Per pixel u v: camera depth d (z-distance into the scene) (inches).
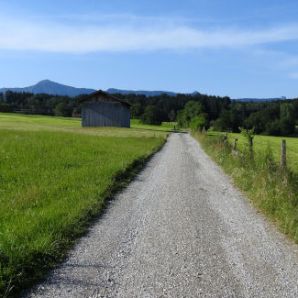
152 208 470.9
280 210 430.6
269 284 266.7
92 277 268.4
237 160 802.8
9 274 247.6
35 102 7716.5
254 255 321.4
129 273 277.1
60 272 274.2
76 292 245.8
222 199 534.9
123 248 327.3
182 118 4517.7
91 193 505.4
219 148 1144.2
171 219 423.2
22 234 319.3
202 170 821.2
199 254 319.6
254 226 405.4
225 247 338.3
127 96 7322.8
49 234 327.3
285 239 365.1
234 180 679.7
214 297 244.7
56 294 242.2
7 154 826.8
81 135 1632.6
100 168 705.0
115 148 1144.8
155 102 7022.6
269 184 523.8
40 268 272.8
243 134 951.6
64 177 607.2
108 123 3132.4
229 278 274.2
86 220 398.6
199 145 1633.9
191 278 272.1
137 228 385.4
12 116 4626.0
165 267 290.2
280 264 303.6
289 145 2239.2
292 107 4899.1
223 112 4916.3
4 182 563.8
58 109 6373.0
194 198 536.1
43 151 920.3
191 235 368.8
